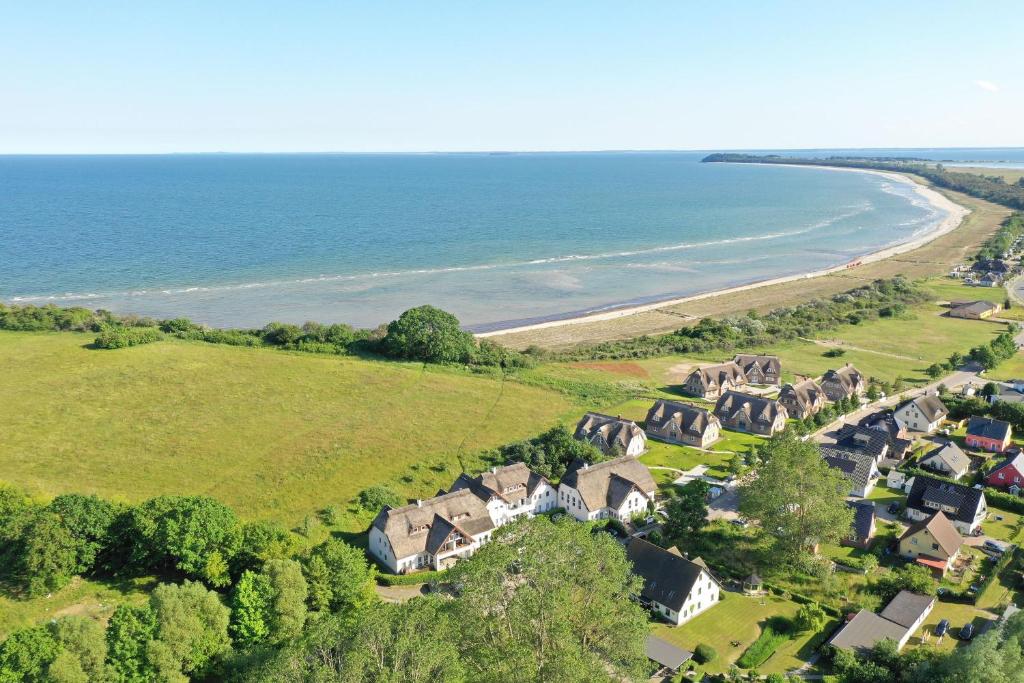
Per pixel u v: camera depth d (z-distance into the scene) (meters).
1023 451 112.50
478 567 61.66
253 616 66.75
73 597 74.62
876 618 74.81
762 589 83.62
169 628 61.19
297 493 103.12
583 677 52.22
